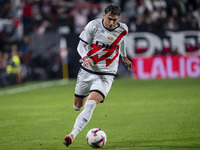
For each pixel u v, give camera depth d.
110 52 22.41
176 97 41.31
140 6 74.50
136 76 64.75
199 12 73.81
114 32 22.16
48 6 75.06
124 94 45.94
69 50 66.00
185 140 21.36
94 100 20.95
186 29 64.62
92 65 20.98
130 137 23.08
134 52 64.94
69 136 19.19
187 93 44.16
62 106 38.16
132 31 64.88
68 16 74.25
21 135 24.78
